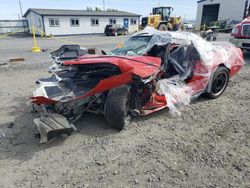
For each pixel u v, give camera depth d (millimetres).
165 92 3869
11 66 8242
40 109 3936
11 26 33562
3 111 4125
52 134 2865
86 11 34750
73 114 3404
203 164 2643
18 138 3217
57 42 18141
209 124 3625
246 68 7488
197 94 4367
